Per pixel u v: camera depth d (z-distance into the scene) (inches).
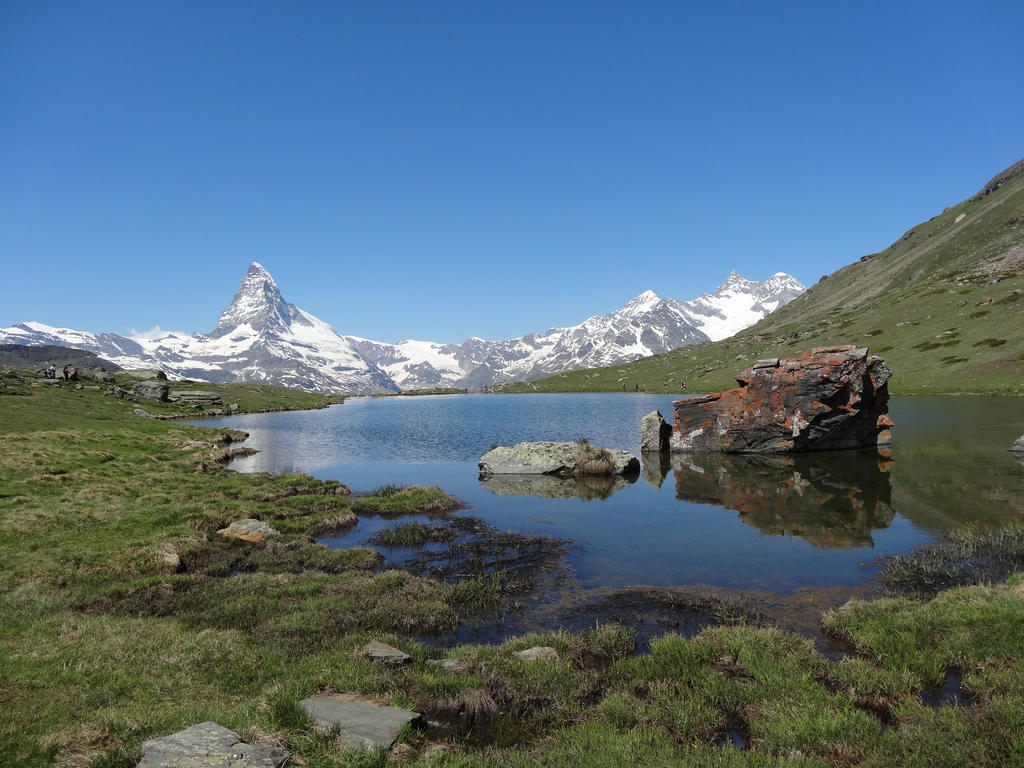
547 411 4571.9
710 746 375.2
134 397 4325.8
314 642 580.7
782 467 1663.4
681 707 434.3
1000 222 7844.5
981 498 1139.3
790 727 394.6
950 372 4030.5
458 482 1674.5
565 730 400.8
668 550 935.0
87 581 765.3
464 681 473.4
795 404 1827.0
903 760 350.9
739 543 959.0
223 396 5964.6
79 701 421.4
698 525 1088.2
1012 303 5022.1
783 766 341.7
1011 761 334.6
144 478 1418.6
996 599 590.6
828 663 500.7
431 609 689.0
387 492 1481.3
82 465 1521.9
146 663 504.7
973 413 2605.8
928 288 6791.3
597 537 1030.4
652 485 1512.1
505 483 1640.0
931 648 514.6
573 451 1791.3
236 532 1026.7
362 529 1132.5
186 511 1118.4
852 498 1224.2
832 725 387.2
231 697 444.5
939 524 984.9
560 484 1590.8
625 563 876.6
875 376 1839.3
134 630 590.6
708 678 477.7
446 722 418.9
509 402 6161.4
